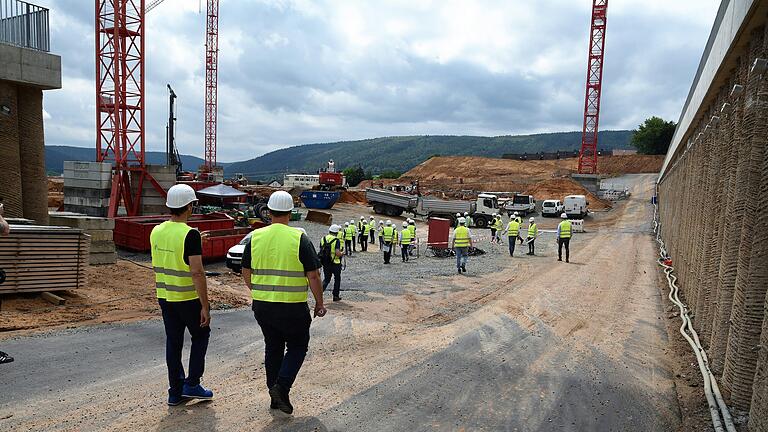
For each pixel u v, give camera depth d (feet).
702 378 22.41
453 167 354.95
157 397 18.19
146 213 91.81
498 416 17.78
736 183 22.56
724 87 31.27
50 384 19.22
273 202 16.52
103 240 50.37
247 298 41.60
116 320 30.37
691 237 40.52
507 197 216.74
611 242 105.70
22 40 47.32
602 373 23.02
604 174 293.23
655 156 318.04
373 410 17.80
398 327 31.37
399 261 72.79
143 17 92.43
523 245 97.91
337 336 28.58
